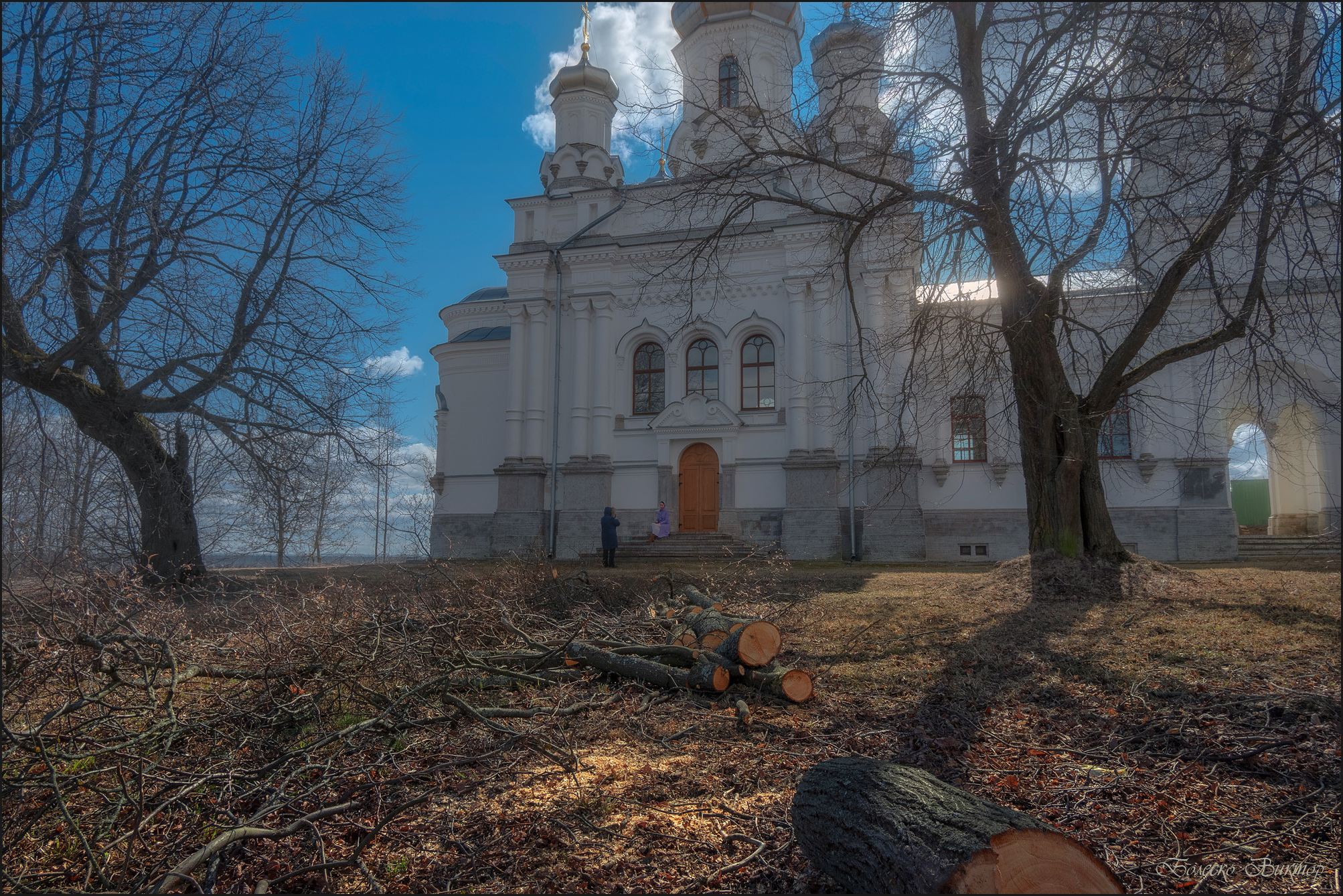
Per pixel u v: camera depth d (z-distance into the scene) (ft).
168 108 40.96
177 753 17.43
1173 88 27.07
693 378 84.43
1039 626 30.22
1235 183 28.81
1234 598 33.53
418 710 20.15
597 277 86.33
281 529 49.37
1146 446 73.56
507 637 28.22
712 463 82.38
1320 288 37.09
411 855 13.47
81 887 12.75
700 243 42.01
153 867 13.29
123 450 40.70
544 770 17.04
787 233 79.05
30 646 16.25
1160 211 33.04
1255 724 18.70
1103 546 38.93
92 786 14.32
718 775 16.81
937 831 10.52
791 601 37.58
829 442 76.43
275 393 47.73
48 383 35.55
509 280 89.25
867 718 20.77
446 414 95.20
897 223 38.78
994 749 18.15
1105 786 15.66
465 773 16.90
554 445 84.23
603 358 85.20
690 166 46.16
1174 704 20.53
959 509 76.74
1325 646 24.90
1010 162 28.40
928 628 31.55
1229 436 74.23
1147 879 12.27
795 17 91.71
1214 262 42.68
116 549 33.09
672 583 39.99
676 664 25.29
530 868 12.94
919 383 50.14
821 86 36.88
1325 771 15.70
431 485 95.55
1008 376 43.16
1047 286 36.73
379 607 24.06
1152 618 30.58
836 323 77.36
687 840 13.76
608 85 106.63
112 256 38.55
